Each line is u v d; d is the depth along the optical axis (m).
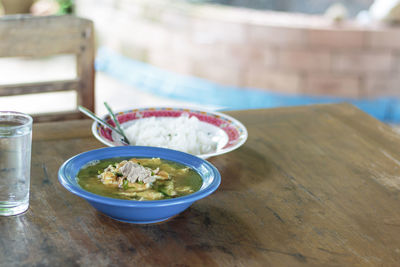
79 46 1.61
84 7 5.28
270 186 1.06
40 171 1.06
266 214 0.95
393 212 0.99
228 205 0.97
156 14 4.44
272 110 1.52
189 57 4.32
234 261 0.80
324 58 3.94
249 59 4.09
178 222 0.90
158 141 1.12
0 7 5.49
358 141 1.33
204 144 1.16
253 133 1.33
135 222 0.89
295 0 5.16
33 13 5.48
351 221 0.95
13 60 4.93
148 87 4.53
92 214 0.92
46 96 4.07
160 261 0.79
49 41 1.57
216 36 4.14
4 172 0.87
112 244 0.83
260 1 5.15
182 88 4.38
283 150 1.24
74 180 0.88
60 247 0.81
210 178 0.91
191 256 0.81
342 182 1.10
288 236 0.88
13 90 1.53
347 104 1.62
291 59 3.99
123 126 1.22
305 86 4.04
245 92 4.20
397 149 1.30
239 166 1.14
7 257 0.78
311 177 1.11
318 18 4.25
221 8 4.52
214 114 1.29
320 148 1.27
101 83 4.61
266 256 0.82
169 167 0.98
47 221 0.88
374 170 1.17
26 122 0.91
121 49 4.82
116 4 4.80
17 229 0.85
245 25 4.00
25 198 0.90
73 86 1.62
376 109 4.08
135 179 0.90
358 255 0.84
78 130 1.27
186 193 0.88
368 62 3.94
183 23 4.28
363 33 3.86
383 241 0.89
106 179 0.90
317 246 0.86
